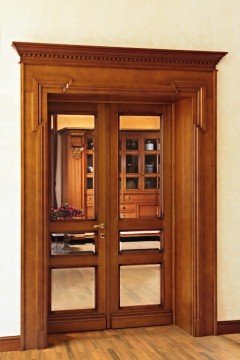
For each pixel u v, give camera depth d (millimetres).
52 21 4887
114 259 5441
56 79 4852
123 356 4598
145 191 5551
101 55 4926
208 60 5184
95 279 5395
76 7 4945
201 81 5188
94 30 4988
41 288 4820
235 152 5328
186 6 5215
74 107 5359
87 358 4543
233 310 5336
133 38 5086
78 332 5309
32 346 4805
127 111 5504
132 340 5055
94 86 4941
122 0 5059
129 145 5527
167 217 5566
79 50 4848
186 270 5324
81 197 5395
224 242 5312
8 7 4793
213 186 5242
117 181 5473
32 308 4816
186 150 5316
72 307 5340
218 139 5270
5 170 4781
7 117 4777
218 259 5289
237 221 5348
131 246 5504
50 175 5301
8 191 4789
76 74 4902
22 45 4703
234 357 4578
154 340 5055
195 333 5172
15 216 4809
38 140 4820
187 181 5301
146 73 5066
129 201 5512
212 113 5230
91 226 5391
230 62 5301
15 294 4797
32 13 4844
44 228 4836
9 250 4789
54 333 5266
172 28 5180
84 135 5406
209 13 5270
